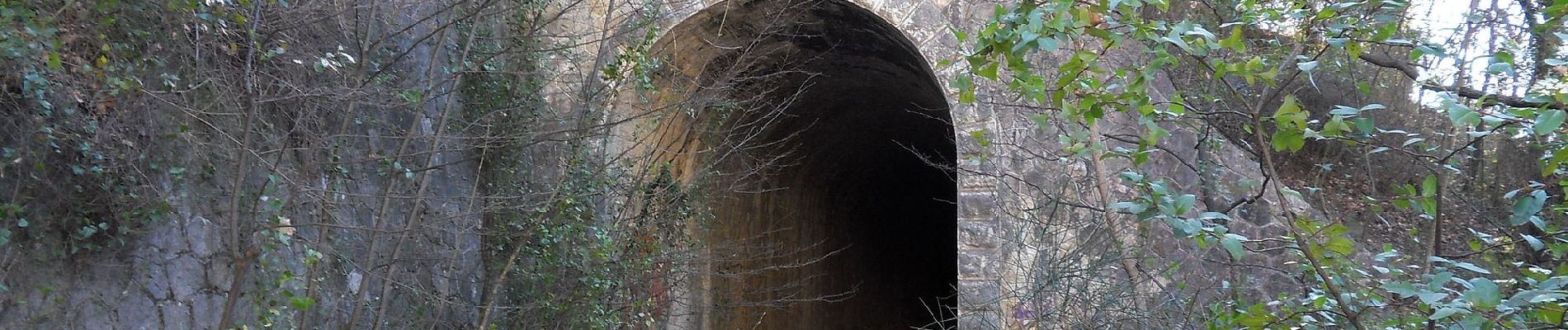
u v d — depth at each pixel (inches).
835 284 623.2
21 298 179.2
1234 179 314.3
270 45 220.1
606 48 330.0
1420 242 280.7
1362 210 354.6
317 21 228.7
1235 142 231.3
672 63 358.3
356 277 251.3
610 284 318.3
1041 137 326.3
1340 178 380.2
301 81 224.8
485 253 300.5
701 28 352.8
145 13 197.6
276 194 220.4
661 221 354.3
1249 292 285.1
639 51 310.3
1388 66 208.7
